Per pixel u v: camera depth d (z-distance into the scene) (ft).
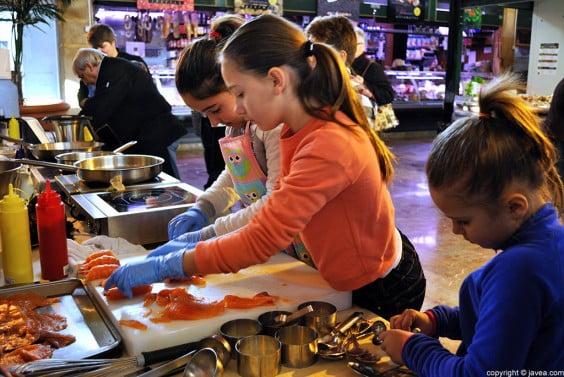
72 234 6.24
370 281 4.42
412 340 3.36
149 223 6.26
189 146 26.68
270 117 3.91
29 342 3.76
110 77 12.09
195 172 21.81
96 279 4.62
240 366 3.42
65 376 3.34
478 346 2.86
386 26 31.19
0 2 18.80
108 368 3.44
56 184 8.21
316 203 3.79
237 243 3.84
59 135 10.88
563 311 2.82
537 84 21.12
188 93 4.87
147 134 12.40
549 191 3.13
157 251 4.45
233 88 3.87
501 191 2.96
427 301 10.49
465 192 3.01
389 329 3.82
